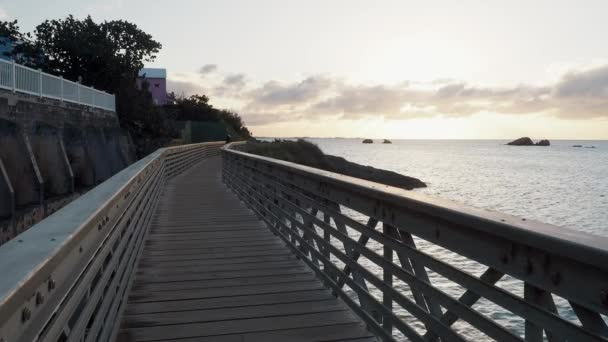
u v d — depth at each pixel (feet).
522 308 5.60
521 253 5.62
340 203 12.62
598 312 4.54
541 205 99.25
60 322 5.23
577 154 493.36
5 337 3.56
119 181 11.35
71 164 62.85
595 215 83.87
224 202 34.99
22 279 3.82
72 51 97.91
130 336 11.50
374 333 11.18
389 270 9.67
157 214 29.50
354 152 513.86
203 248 20.63
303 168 15.99
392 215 9.35
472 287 6.59
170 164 51.60
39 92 57.47
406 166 258.57
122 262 11.84
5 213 40.42
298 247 18.80
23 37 97.04
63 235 5.40
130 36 106.42
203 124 169.48
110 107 88.43
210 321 12.49
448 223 7.29
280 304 13.74
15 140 46.03
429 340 8.21
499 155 447.83
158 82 194.39
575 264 4.81
